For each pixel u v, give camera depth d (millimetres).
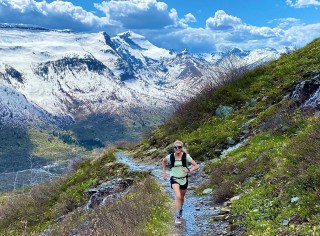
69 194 26938
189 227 12398
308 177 11328
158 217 13250
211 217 13070
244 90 30016
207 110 30047
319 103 19438
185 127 30344
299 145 13438
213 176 17797
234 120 26000
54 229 19703
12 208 29141
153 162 27719
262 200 12133
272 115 22141
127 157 32312
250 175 15492
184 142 26734
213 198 15227
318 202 9992
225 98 29938
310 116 18609
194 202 15625
